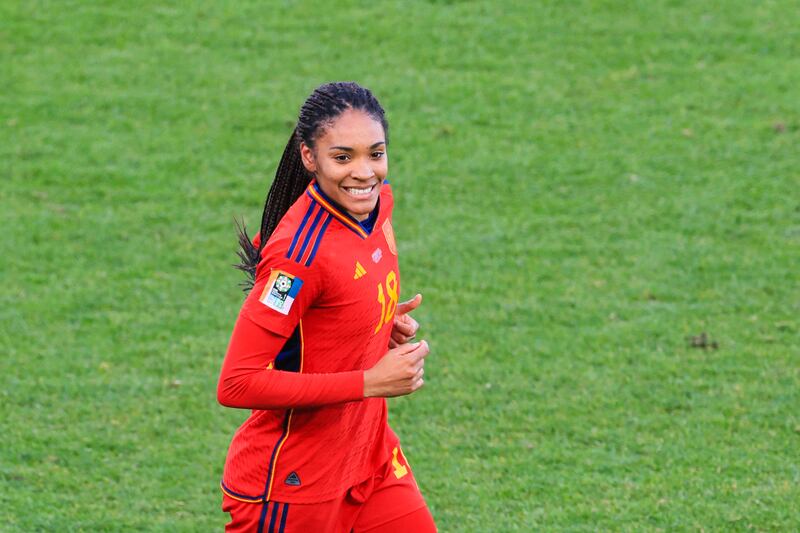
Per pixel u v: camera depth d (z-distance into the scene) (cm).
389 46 4775
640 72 4544
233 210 3641
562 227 3491
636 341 2828
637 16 4962
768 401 2525
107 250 3369
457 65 4622
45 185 3772
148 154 3994
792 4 5050
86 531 2042
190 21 4997
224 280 3206
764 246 3334
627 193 3694
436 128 4153
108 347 2822
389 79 4506
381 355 1494
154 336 2883
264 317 1355
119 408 2531
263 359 1366
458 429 2448
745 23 4891
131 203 3672
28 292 3112
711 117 4197
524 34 4844
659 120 4191
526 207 3625
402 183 3775
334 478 1463
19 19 4959
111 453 2348
